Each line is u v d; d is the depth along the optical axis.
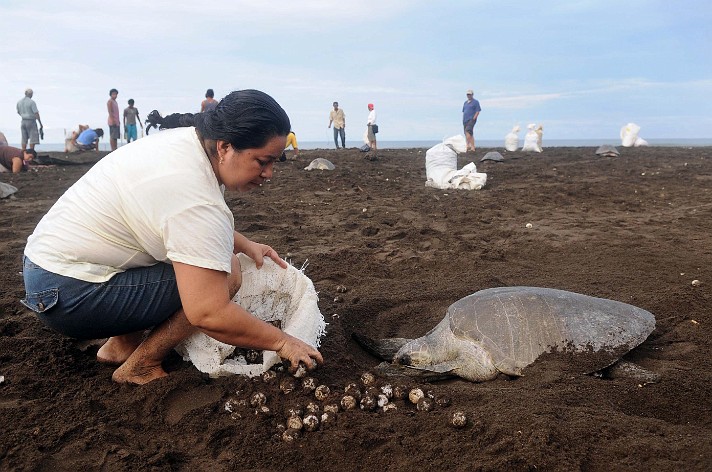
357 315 4.17
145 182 2.41
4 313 3.99
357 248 5.99
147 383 2.88
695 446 2.31
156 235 2.47
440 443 2.44
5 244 6.04
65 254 2.62
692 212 7.76
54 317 2.72
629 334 3.25
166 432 2.60
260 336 2.62
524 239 6.35
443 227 7.12
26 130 14.77
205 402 2.80
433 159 10.78
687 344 3.56
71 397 2.81
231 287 2.94
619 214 7.87
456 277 5.02
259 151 2.35
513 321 3.30
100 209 2.53
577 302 3.38
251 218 7.59
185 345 3.02
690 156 16.70
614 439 2.39
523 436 2.39
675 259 5.39
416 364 3.32
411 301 4.43
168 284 2.72
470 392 2.87
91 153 19.00
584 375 3.09
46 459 2.30
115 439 2.49
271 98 2.37
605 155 16.70
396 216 7.78
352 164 14.62
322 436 2.52
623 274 5.02
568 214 7.91
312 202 8.95
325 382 3.03
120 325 2.79
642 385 2.97
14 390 2.83
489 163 14.89
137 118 18.11
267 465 2.36
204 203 2.37
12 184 10.64
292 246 6.13
